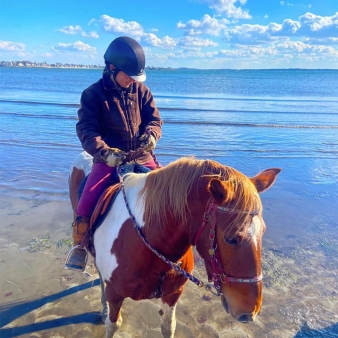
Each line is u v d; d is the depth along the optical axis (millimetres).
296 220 5906
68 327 3490
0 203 6215
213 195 1864
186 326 3545
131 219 2406
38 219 5621
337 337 3426
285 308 3822
